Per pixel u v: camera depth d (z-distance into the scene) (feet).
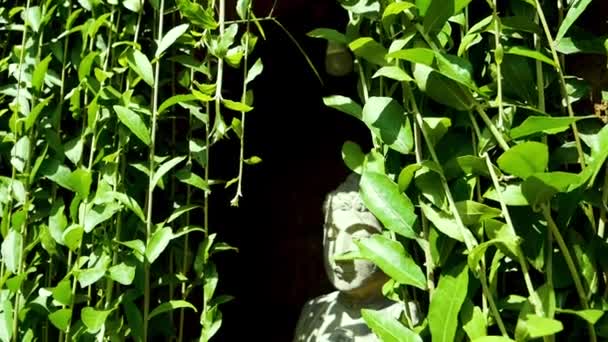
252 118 5.54
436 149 3.46
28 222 3.95
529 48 3.60
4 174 4.37
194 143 3.94
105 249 3.70
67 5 4.34
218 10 4.27
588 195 3.32
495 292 3.19
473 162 3.27
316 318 3.94
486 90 3.43
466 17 3.59
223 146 5.43
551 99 3.59
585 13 3.93
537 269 3.18
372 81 3.74
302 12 5.03
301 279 5.55
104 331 3.60
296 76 5.52
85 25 4.14
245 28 4.59
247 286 5.64
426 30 3.35
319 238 5.57
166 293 4.07
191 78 4.08
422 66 3.34
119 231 3.76
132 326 3.58
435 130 3.36
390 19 3.45
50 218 3.86
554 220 3.29
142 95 4.19
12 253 3.81
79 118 4.19
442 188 3.31
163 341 4.31
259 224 5.71
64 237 3.63
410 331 3.10
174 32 3.86
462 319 3.09
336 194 3.91
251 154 5.59
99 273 3.56
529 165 3.05
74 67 4.25
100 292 3.74
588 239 3.36
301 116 5.67
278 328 5.51
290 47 5.31
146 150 4.10
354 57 3.98
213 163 5.38
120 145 3.91
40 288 3.88
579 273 3.22
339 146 5.60
